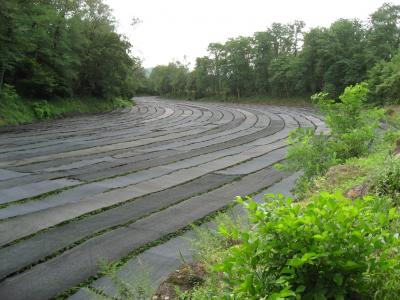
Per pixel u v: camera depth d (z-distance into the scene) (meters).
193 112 42.78
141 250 7.09
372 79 36.34
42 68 34.06
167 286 4.43
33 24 33.25
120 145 19.38
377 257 3.75
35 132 23.84
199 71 77.19
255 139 21.88
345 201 3.03
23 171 13.41
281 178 12.41
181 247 7.19
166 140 21.34
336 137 10.52
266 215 3.20
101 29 46.09
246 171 13.51
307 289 3.03
